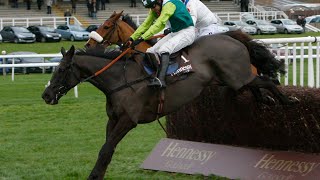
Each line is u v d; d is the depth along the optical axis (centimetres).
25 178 1058
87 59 969
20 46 4694
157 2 975
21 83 2673
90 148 1336
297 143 993
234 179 984
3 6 6238
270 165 970
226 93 1061
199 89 974
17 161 1213
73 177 1059
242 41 1022
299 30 5409
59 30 5106
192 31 981
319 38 1373
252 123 1038
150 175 1070
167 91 953
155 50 972
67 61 970
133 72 958
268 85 994
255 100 1018
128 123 940
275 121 1005
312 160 938
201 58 978
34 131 1560
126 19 1562
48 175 1072
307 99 958
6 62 3375
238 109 1052
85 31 5097
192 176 1034
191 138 1149
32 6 6284
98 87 973
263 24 5419
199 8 1120
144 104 948
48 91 965
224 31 1084
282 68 1050
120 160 1195
